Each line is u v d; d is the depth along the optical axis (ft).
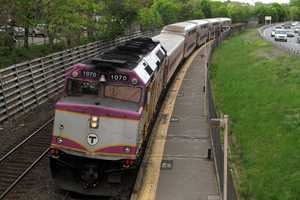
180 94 100.17
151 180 52.85
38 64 91.45
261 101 85.56
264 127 70.59
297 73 100.83
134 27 213.87
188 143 66.64
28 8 109.40
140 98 49.80
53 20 120.47
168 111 84.79
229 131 75.41
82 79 50.52
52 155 48.70
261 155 60.85
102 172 48.52
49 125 72.69
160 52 74.43
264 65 121.29
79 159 48.42
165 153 62.03
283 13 450.30
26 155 59.26
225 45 194.49
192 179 53.78
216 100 100.27
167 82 93.76
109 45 156.04
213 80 123.44
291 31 311.06
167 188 51.01
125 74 49.90
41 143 64.08
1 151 60.08
